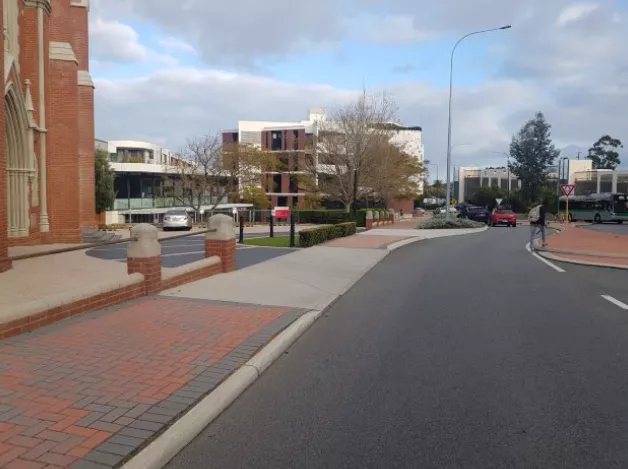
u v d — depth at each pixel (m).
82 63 26.30
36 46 19.20
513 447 4.14
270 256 17.12
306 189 53.31
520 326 8.12
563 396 5.20
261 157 55.06
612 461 3.92
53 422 4.24
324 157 47.88
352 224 28.84
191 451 4.09
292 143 72.94
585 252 18.78
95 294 8.13
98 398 4.75
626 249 20.30
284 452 4.07
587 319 8.62
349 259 16.92
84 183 26.55
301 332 7.73
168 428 4.20
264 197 63.44
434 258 18.19
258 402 5.09
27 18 19.06
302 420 4.67
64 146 20.84
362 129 45.94
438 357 6.54
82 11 26.20
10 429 4.11
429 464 3.89
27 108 18.50
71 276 12.84
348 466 3.87
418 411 4.86
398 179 51.66
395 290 11.56
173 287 10.44
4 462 3.60
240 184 56.91
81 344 6.39
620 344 7.08
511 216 46.25
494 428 4.48
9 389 4.92
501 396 5.21
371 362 6.36
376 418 4.71
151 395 4.86
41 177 19.78
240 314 8.26
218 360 5.93
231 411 4.87
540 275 13.94
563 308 9.52
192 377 5.36
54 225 20.78
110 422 4.27
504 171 116.88
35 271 13.67
